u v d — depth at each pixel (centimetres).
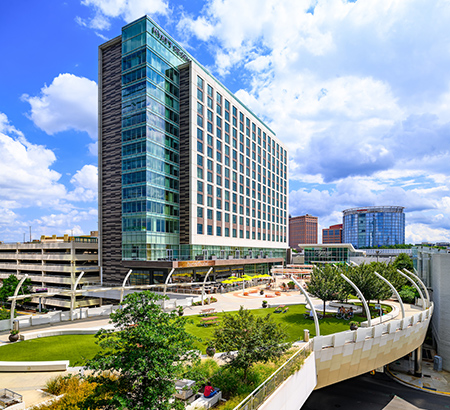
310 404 2544
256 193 8044
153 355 1051
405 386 2859
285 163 10088
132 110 5253
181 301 3819
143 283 5156
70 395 1434
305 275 7488
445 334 3225
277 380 1580
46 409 1317
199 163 5791
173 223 5519
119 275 5419
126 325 1216
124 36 5441
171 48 5734
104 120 5775
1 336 2447
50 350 2141
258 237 8069
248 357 1593
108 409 1055
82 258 5872
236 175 7075
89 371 1756
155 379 1094
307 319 3159
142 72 5172
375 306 3578
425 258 4300
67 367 1828
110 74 5753
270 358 1700
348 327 2875
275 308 3722
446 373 3134
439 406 2497
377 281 3222
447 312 3216
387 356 2647
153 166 5144
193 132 5656
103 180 5722
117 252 5441
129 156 5216
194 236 5531
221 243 6350
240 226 7175
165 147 5444
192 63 5722
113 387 1077
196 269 5622
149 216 4981
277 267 8694
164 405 1048
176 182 5672
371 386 2859
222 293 5022
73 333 2544
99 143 5762
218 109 6488
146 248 4900
